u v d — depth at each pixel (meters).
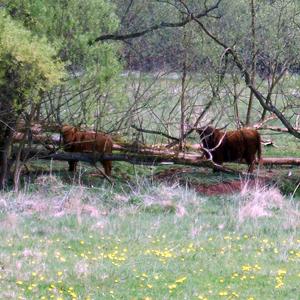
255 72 21.77
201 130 19.06
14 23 15.07
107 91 17.36
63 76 15.50
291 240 12.49
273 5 21.23
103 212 14.27
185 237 12.55
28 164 19.25
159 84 22.12
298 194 17.84
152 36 22.22
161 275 10.32
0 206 14.07
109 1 20.81
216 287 9.91
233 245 12.16
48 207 14.19
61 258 10.80
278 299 9.52
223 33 21.56
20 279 9.82
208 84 21.77
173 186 16.23
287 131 21.44
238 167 21.23
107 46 16.88
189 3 22.00
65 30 16.33
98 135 18.05
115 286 9.73
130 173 19.25
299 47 20.28
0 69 14.55
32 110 16.17
